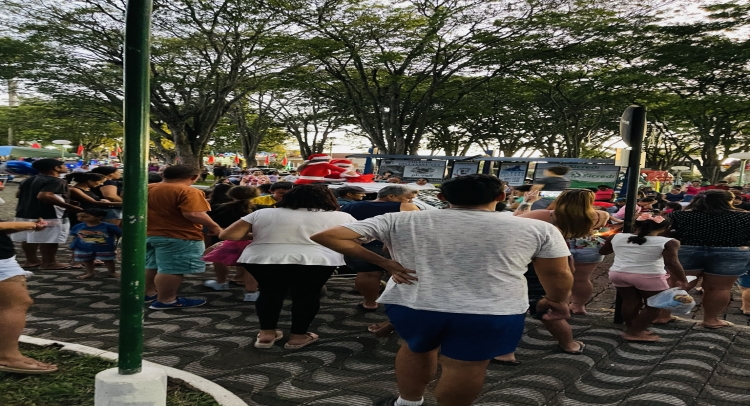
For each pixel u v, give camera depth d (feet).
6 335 12.23
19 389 11.78
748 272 21.13
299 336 15.58
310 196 15.42
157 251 18.99
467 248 9.09
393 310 9.50
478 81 88.79
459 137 129.80
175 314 18.66
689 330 18.04
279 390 12.75
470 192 9.37
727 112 88.69
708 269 18.01
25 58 67.36
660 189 89.45
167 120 80.79
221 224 22.18
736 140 110.42
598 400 12.40
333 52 75.92
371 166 73.92
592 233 17.49
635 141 17.47
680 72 80.02
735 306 22.85
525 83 91.66
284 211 15.31
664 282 16.33
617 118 110.83
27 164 28.60
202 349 15.31
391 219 9.59
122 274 9.52
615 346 16.19
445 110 94.48
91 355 13.79
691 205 18.70
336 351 15.37
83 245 23.26
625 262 16.67
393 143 88.28
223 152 179.63
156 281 19.15
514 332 9.12
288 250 14.99
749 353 15.74
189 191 18.67
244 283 22.18
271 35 70.85
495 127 123.95
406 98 86.28
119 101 74.43
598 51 75.31
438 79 83.97
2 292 12.21
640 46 77.05
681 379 13.56
